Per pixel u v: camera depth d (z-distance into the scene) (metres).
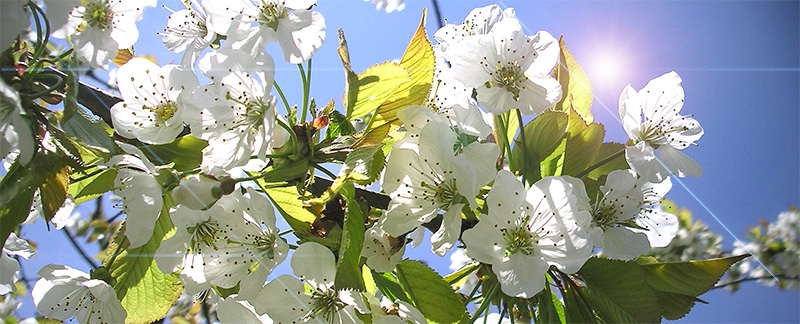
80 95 0.24
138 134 0.24
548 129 0.25
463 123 0.24
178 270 0.24
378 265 0.24
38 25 0.22
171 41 0.27
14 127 0.21
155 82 0.24
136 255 0.25
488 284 0.25
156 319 0.25
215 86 0.23
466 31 0.28
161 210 0.24
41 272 0.25
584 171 0.26
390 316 0.24
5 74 0.21
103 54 0.24
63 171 0.22
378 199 0.24
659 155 0.26
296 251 0.23
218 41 0.26
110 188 0.24
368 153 0.23
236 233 0.24
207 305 0.53
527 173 0.25
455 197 0.23
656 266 0.25
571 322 0.25
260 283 0.24
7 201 0.22
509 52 0.25
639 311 0.24
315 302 0.24
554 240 0.23
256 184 0.24
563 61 0.27
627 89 0.26
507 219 0.23
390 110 0.24
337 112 0.25
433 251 0.23
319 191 0.24
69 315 0.25
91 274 0.25
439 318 0.24
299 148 0.23
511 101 0.24
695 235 0.49
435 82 0.26
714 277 0.25
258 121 0.23
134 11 0.24
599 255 0.25
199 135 0.23
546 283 0.25
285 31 0.24
